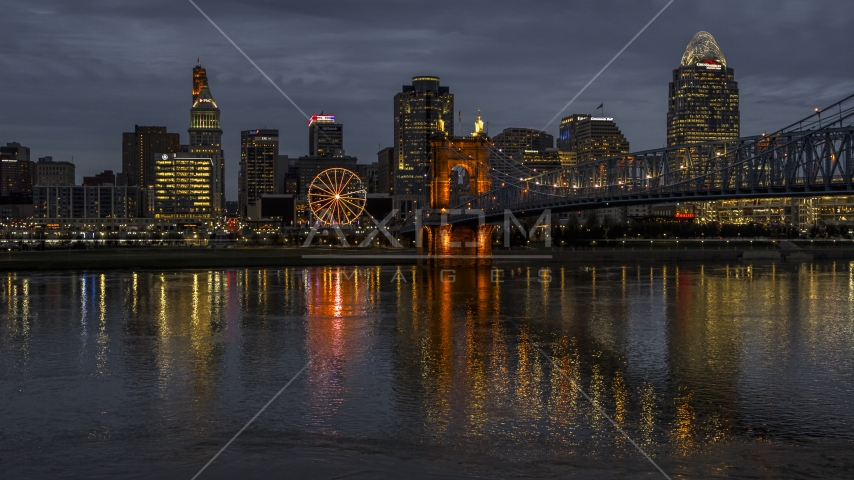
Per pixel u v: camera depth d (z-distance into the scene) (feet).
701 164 343.46
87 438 134.82
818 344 214.28
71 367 187.62
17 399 158.40
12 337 230.68
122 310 293.23
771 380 170.60
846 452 126.41
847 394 158.40
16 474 120.47
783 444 130.21
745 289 371.97
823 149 279.69
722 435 134.41
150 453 128.16
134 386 168.45
